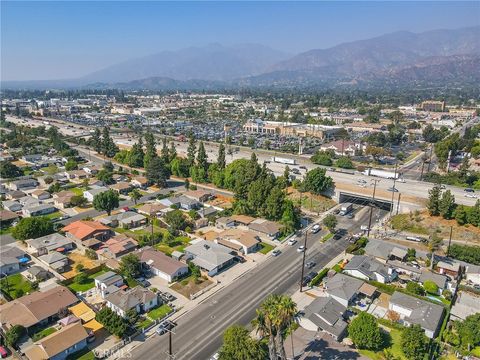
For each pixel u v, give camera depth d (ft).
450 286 286.66
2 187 526.57
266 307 183.21
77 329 222.69
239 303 266.98
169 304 264.93
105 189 498.28
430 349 219.82
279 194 402.93
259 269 315.58
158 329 234.79
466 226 376.27
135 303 251.39
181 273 302.86
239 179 467.93
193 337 230.89
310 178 478.59
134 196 466.70
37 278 291.58
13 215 406.41
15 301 252.01
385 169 600.80
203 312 256.11
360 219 425.69
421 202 425.69
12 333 220.23
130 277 294.46
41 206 433.48
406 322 243.60
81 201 457.27
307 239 374.43
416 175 563.48
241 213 426.10
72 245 348.79
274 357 188.44
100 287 281.33
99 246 346.95
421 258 333.01
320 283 293.64
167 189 529.04
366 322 220.84
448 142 616.39
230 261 326.03
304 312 247.50
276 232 375.04
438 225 386.52
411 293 275.80
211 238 366.84
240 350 189.67
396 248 338.13
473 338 220.64
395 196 447.42
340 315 244.01
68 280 288.51
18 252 325.21
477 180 507.71
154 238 356.79
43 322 240.94
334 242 368.27
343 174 556.51
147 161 618.44
